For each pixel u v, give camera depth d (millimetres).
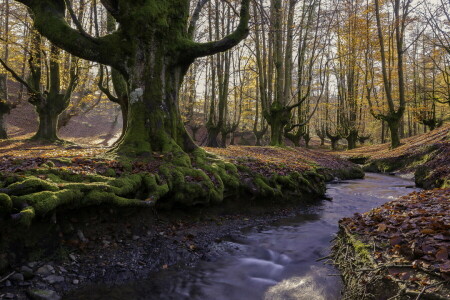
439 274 2988
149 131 7289
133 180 5445
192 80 29438
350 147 34375
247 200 7555
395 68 27234
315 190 9469
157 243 5129
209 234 5945
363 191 11688
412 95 31812
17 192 4109
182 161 6828
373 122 45469
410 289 2961
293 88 34969
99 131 38531
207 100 36219
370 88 25594
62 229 4383
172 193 6035
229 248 5500
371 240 4281
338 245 5020
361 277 3619
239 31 7863
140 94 7328
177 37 7699
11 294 3434
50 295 3551
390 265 3398
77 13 16312
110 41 7297
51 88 18562
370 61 28219
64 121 22000
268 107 22141
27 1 7152
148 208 5586
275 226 6875
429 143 18328
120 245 4809
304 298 3867
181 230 5816
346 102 34469
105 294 3828
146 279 4266
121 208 5016
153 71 7391
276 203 8125
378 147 28469
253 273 4652
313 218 7656
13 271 3729
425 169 13180
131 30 7250
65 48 7070
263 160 9703
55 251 4215
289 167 9625
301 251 5395
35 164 5680
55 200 4102
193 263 4859
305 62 26141
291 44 20812
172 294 3979
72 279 3949
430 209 4953
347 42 29797
